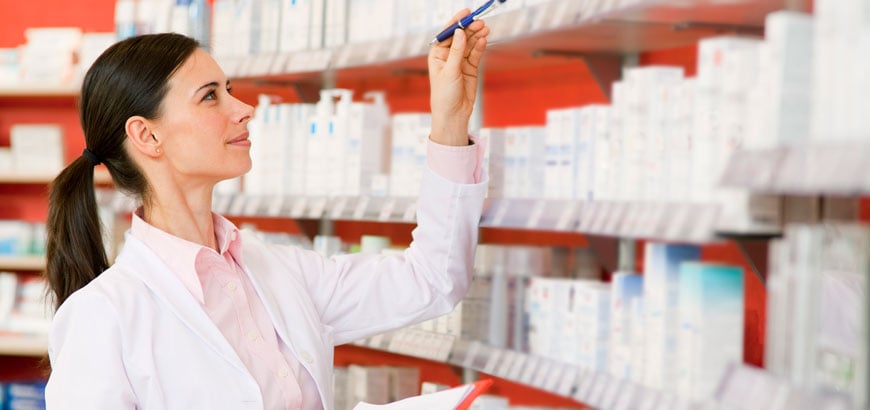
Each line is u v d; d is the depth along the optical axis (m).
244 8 3.81
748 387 1.63
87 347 2.11
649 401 2.09
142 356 2.13
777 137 1.59
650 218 2.03
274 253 2.52
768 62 1.65
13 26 5.68
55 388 2.11
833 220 1.83
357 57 3.18
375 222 4.12
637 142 2.19
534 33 2.41
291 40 3.58
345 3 3.36
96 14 5.58
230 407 2.16
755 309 2.52
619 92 2.27
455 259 2.50
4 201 5.68
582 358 2.50
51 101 5.65
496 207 2.64
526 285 2.81
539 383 2.54
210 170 2.32
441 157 2.45
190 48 2.36
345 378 3.57
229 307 2.28
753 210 1.79
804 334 1.55
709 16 2.29
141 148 2.30
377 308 2.55
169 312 2.18
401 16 3.08
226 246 2.34
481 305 2.93
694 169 1.95
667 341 2.12
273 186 3.71
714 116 1.91
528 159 2.68
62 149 5.34
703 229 1.86
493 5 2.36
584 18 2.20
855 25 1.45
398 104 4.05
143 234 2.28
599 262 2.99
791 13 1.62
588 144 2.43
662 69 2.15
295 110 3.64
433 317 2.56
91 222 2.39
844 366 1.65
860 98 1.43
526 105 3.48
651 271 2.17
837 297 1.65
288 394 2.26
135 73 2.30
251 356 2.25
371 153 3.35
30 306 5.30
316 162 3.52
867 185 1.31
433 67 2.45
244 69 3.74
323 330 2.44
